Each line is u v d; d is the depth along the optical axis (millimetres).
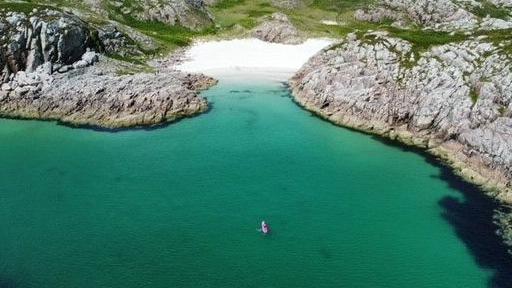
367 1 167375
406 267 51406
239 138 80688
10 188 65438
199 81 103250
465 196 64250
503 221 58750
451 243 55094
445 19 154000
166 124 85375
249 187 66000
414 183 67500
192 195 64000
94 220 58531
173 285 48219
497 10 156375
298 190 65500
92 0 134625
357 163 73000
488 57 79125
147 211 60500
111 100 86250
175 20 141000
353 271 50719
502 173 65438
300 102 95500
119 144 78188
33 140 79188
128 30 118562
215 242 54750
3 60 89250
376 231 57156
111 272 49906
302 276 49812
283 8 164625
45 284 48219
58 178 68125
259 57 122062
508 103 70688
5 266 50688
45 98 87125
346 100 87875
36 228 56938
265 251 53469
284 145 78562
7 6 94938
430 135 78625
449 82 79625
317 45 129750
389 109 83375
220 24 149375
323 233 56656
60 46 92438
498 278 49844
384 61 89438
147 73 97250
